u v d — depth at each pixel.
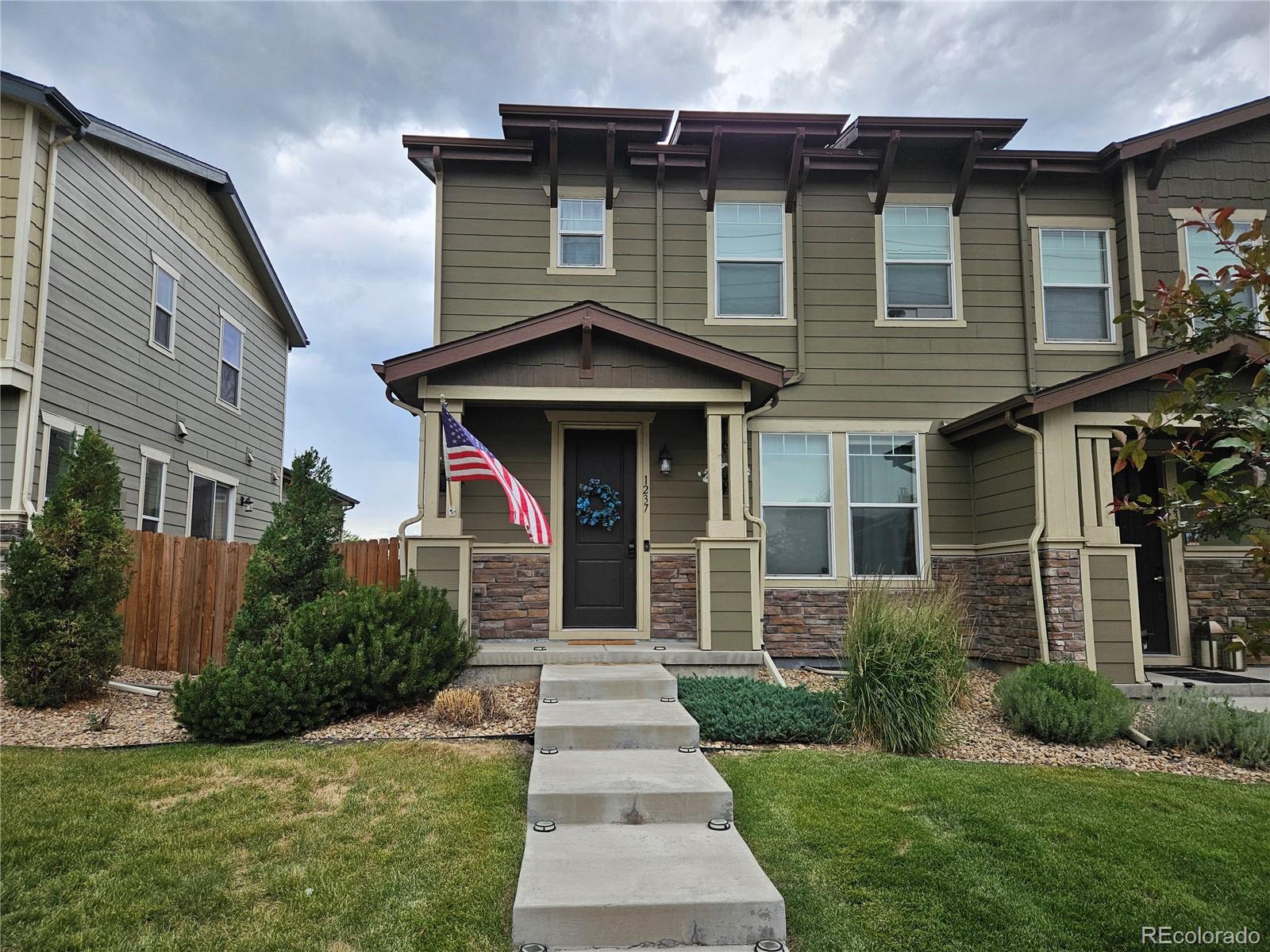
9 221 8.23
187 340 11.88
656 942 3.26
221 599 8.52
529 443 8.83
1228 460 2.56
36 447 8.28
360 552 8.23
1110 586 7.95
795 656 9.01
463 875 3.73
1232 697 7.58
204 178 11.96
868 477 9.38
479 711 6.07
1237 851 4.08
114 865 3.79
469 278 9.18
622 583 8.77
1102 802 4.69
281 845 4.02
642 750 5.24
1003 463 8.70
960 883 3.69
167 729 6.11
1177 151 9.66
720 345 8.59
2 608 6.70
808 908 3.51
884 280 9.59
